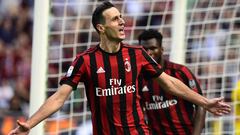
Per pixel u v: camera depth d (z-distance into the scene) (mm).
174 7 23312
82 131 25078
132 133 15438
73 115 23578
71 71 15555
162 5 25938
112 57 15609
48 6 20703
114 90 15508
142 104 19688
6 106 36375
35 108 20547
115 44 15594
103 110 15523
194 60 24688
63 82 15555
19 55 39031
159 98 19594
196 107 19516
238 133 25156
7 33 39750
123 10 24125
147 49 19094
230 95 25109
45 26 20594
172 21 23766
